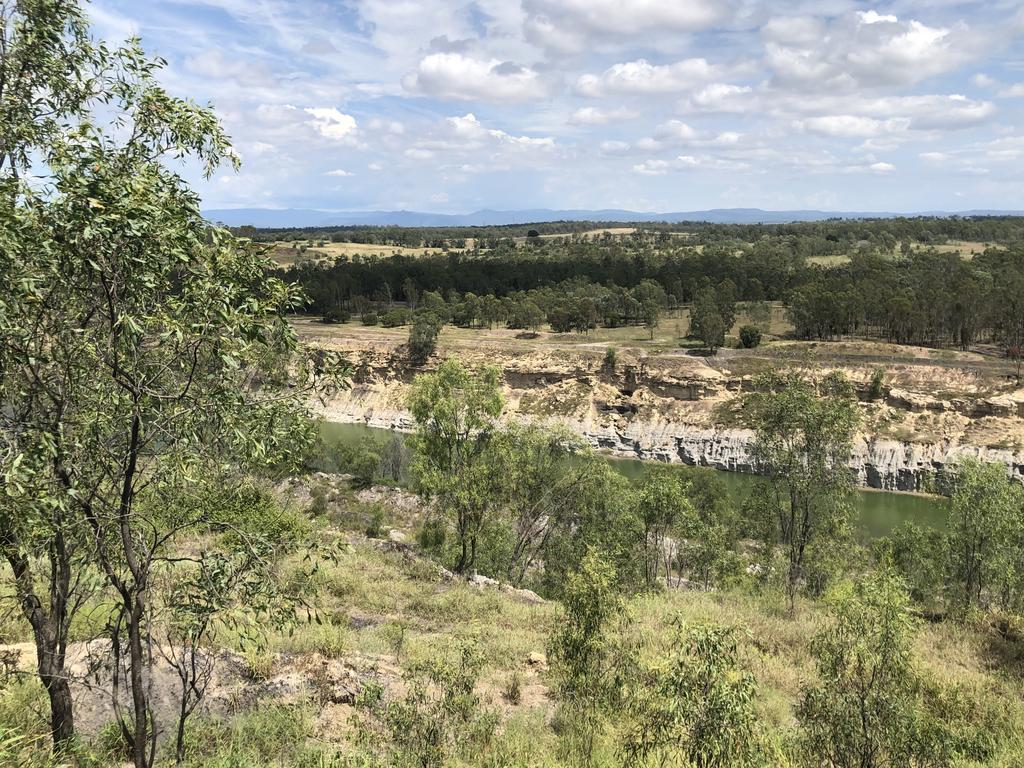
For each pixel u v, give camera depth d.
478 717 10.38
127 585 6.57
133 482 6.22
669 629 14.91
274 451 6.97
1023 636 16.69
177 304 5.54
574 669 11.39
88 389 5.89
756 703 11.08
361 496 44.34
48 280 5.65
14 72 7.07
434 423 30.06
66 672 7.46
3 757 5.91
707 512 52.72
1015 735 10.89
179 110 6.97
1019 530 26.31
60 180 5.24
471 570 29.44
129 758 7.73
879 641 8.67
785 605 20.25
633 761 8.62
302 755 8.51
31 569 7.50
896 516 66.94
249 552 6.22
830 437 20.58
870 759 8.32
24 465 5.18
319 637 12.91
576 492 32.56
